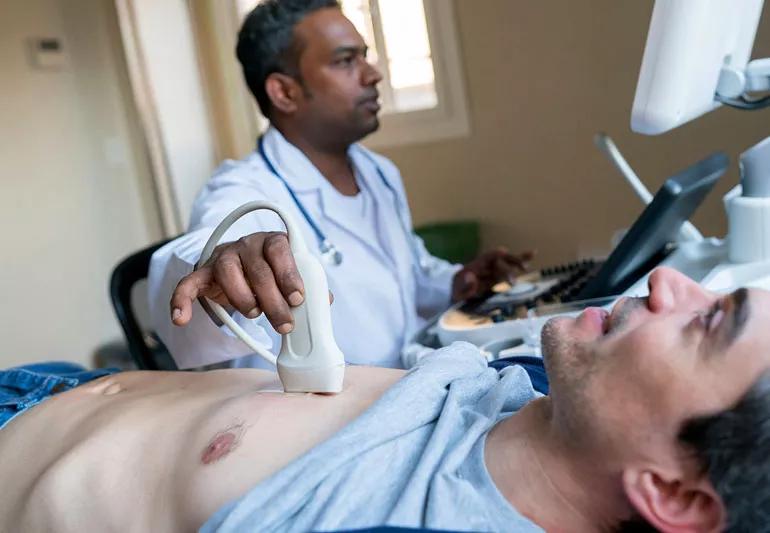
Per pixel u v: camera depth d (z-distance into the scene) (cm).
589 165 244
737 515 66
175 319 81
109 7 270
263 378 101
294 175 161
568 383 72
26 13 243
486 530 67
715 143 222
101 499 86
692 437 67
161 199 271
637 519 73
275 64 165
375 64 269
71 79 258
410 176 272
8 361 232
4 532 92
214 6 268
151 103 262
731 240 120
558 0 236
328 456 73
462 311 141
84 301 258
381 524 66
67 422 101
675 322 71
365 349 156
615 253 121
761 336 68
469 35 252
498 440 79
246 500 69
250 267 82
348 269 158
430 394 84
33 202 242
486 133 257
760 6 114
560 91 243
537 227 256
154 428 91
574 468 73
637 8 226
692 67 95
